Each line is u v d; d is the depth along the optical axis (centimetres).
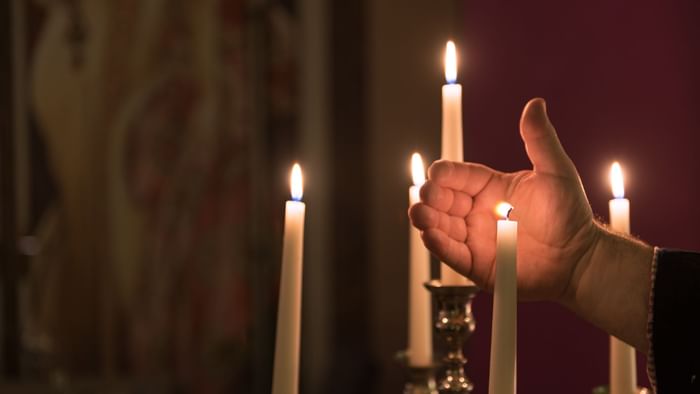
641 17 250
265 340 378
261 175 382
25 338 343
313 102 390
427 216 89
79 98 355
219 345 373
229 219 377
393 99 393
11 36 344
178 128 370
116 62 361
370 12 393
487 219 92
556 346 257
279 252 382
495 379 70
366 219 390
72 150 354
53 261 350
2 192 342
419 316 108
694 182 242
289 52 387
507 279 71
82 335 353
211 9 376
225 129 378
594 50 257
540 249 96
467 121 278
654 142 247
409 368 108
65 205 353
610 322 96
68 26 354
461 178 91
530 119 90
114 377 357
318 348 387
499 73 274
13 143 343
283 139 386
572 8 261
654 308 92
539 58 267
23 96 346
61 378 348
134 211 362
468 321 93
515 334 70
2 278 341
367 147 391
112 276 358
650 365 93
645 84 249
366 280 389
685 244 242
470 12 278
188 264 371
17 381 341
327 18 392
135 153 363
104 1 359
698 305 91
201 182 373
